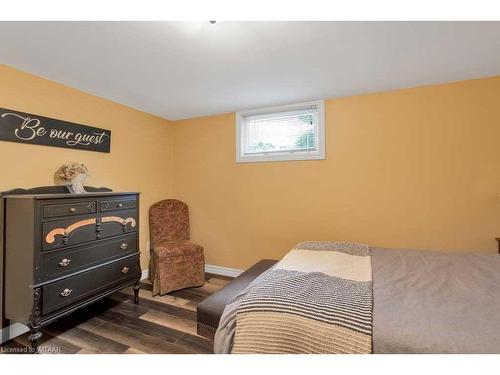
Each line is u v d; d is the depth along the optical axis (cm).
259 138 310
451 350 84
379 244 252
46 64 190
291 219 288
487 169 216
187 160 344
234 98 269
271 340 105
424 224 236
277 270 159
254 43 164
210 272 330
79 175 222
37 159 208
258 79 221
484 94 217
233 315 121
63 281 180
